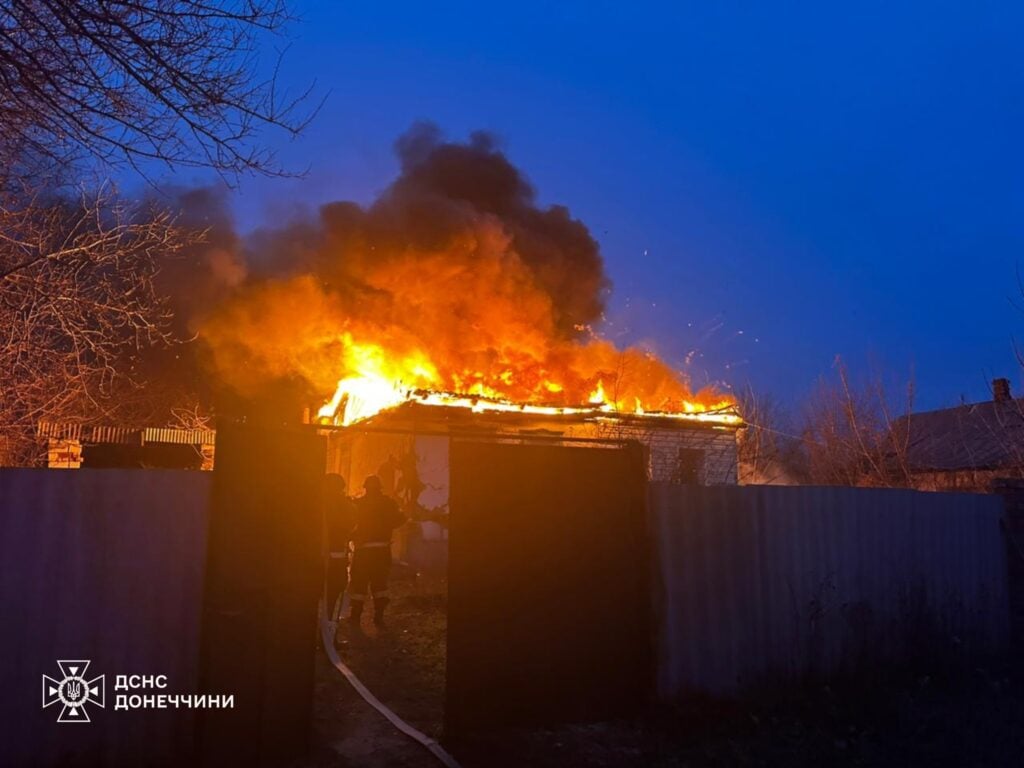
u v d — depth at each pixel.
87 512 4.56
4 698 4.28
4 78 4.59
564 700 5.55
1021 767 5.08
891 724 5.77
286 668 4.84
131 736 4.52
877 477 15.12
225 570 4.68
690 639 6.12
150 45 4.59
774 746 5.29
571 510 5.78
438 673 6.91
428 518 13.39
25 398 8.88
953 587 7.79
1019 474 13.72
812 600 6.77
